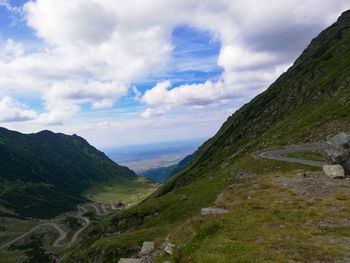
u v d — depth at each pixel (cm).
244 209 2159
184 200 5253
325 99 10831
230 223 1856
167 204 5494
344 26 18925
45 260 14512
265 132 13738
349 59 12588
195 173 15775
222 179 5831
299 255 1216
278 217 1836
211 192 5153
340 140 3078
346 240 1336
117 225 5784
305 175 3138
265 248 1338
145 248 2211
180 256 1598
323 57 16250
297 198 2244
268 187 2861
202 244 1577
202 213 2339
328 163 3191
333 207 1894
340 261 1117
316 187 2533
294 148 6341
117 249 4050
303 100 13575
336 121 6569
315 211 1839
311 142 6606
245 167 5728
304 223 1667
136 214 5584
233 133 19375
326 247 1271
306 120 9150
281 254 1244
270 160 5306
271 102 18200
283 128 10856
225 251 1378
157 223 4797
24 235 19538
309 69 16488
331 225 1566
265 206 2131
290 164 4584
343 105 7444
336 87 10775
